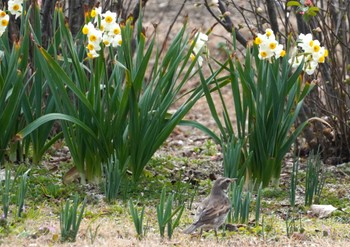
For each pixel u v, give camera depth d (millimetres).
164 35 23203
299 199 12492
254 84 12820
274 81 12508
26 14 13688
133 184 12664
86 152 12766
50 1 15250
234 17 21453
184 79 12789
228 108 20781
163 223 9711
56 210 11180
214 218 9602
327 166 15055
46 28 15227
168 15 24234
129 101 12406
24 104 13156
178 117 12703
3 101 12859
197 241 9703
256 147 12836
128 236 9922
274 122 12680
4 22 12461
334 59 14859
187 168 14422
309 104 15398
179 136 18688
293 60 12680
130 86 12234
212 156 15945
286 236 10109
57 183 12742
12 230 9938
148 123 12680
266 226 10477
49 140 14984
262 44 12242
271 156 12820
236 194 10641
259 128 12680
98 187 12664
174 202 11844
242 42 15289
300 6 13164
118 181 11859
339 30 15531
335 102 15188
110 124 12578
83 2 15438
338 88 15141
